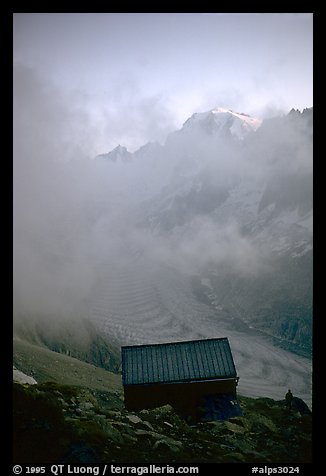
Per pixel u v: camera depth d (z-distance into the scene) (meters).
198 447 30.97
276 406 57.53
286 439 37.03
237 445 33.16
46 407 27.89
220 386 44.25
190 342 47.41
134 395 44.38
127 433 30.81
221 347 46.50
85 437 27.11
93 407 35.44
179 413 43.25
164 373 44.91
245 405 57.81
